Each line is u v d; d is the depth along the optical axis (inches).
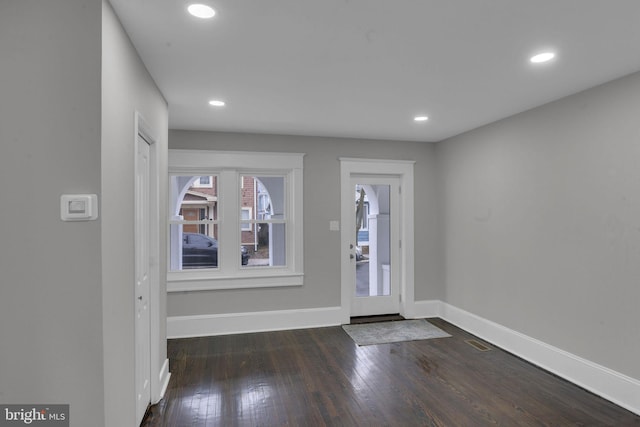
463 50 89.5
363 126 162.4
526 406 104.5
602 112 110.3
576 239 118.1
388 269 196.2
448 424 95.7
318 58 93.4
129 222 77.9
